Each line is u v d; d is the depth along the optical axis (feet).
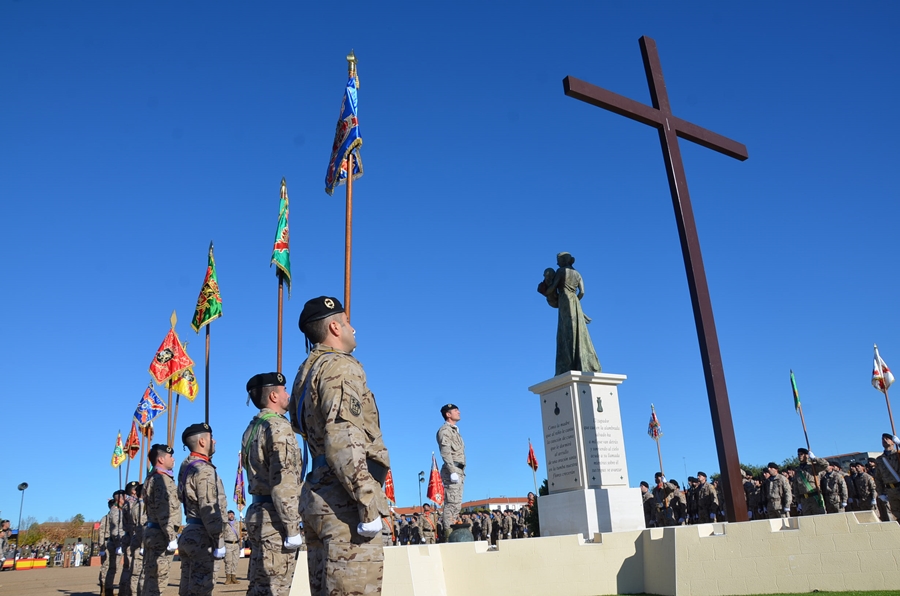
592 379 39.91
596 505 36.68
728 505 29.27
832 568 23.15
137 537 39.86
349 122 36.63
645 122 35.91
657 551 26.76
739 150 38.73
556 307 44.21
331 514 13.06
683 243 33.94
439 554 29.73
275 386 23.67
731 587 24.32
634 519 37.86
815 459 58.08
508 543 28.86
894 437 45.96
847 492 56.39
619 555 27.81
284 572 21.99
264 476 22.39
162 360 59.72
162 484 29.01
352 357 14.53
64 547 142.31
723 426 30.27
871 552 22.76
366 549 13.00
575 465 38.60
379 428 14.29
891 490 45.34
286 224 48.26
